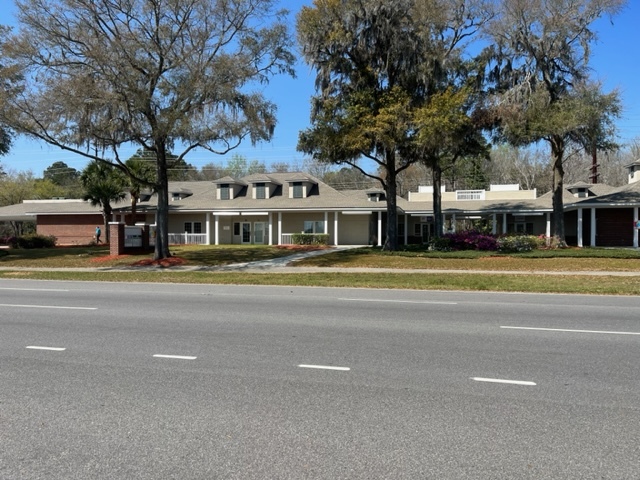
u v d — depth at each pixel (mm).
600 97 23094
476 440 3824
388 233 27172
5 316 9570
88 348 6848
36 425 4152
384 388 5094
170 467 3422
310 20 23500
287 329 8188
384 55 24516
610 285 14781
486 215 39438
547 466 3404
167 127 20141
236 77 20703
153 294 13320
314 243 36062
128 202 42062
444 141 22375
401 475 3289
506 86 26438
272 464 3457
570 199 36531
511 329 8195
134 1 20000
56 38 19000
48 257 26344
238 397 4832
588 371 5684
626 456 3553
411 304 11266
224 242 39812
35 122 19312
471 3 26469
